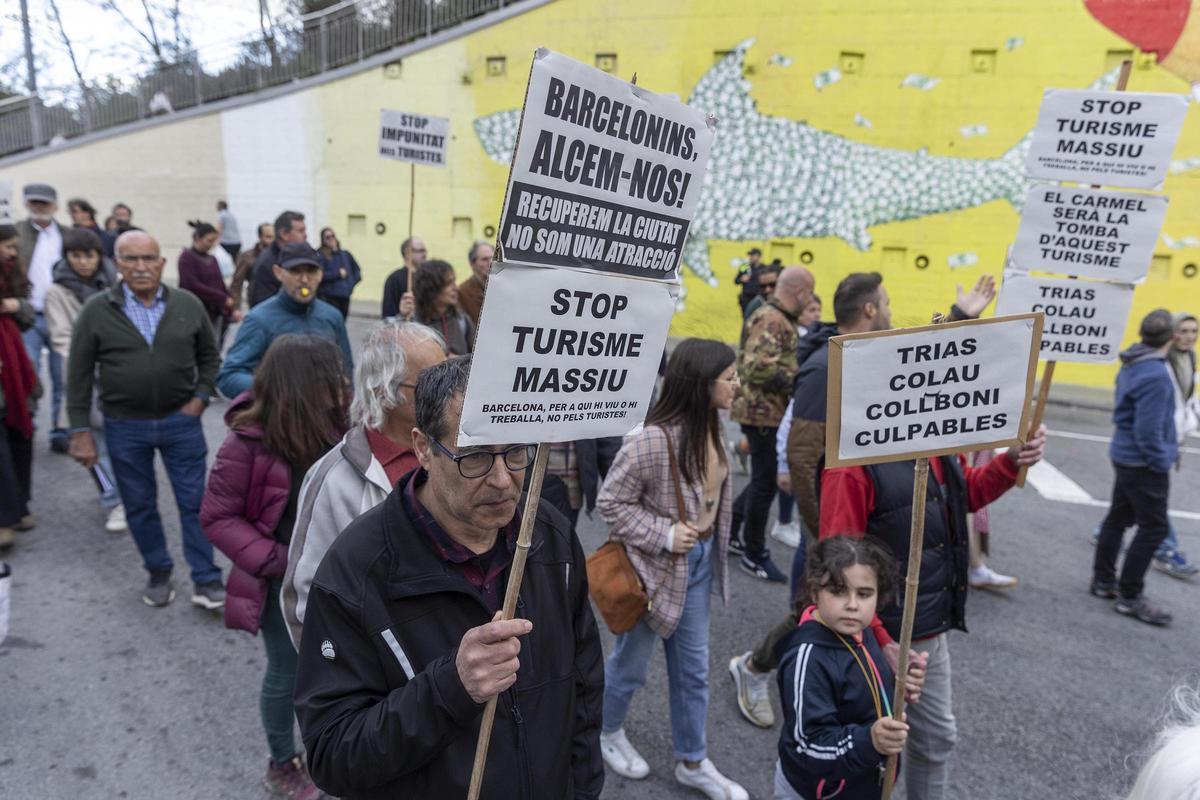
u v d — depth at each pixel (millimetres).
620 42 13203
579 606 1711
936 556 2445
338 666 1402
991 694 3672
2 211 5941
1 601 2908
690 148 1453
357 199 14992
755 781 3012
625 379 1486
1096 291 3322
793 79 12586
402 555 1431
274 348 2447
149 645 3668
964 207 12281
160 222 16203
